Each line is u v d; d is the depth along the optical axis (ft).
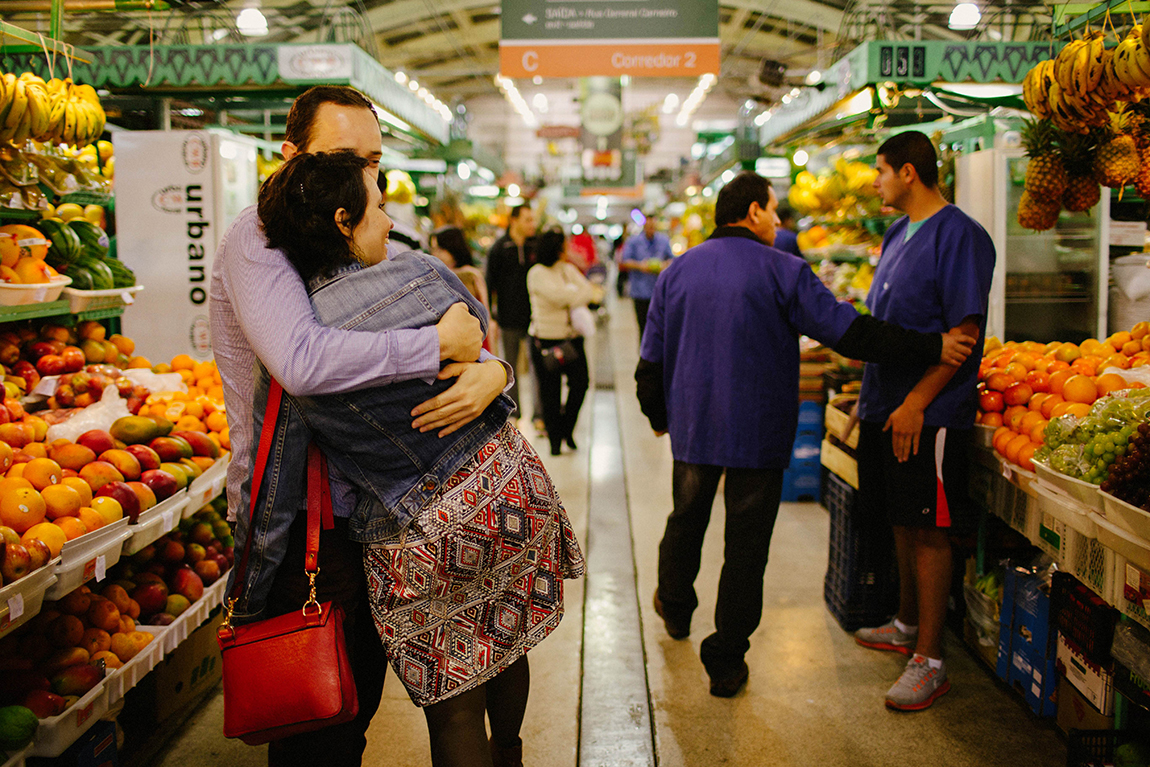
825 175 18.30
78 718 6.05
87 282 9.43
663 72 16.75
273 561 4.69
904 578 9.72
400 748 8.06
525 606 5.06
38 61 12.60
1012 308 11.95
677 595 9.63
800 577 12.28
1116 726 7.02
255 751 7.89
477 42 48.55
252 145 14.06
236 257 4.55
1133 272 11.65
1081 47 7.83
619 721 8.50
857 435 10.43
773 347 8.39
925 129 15.02
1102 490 6.23
